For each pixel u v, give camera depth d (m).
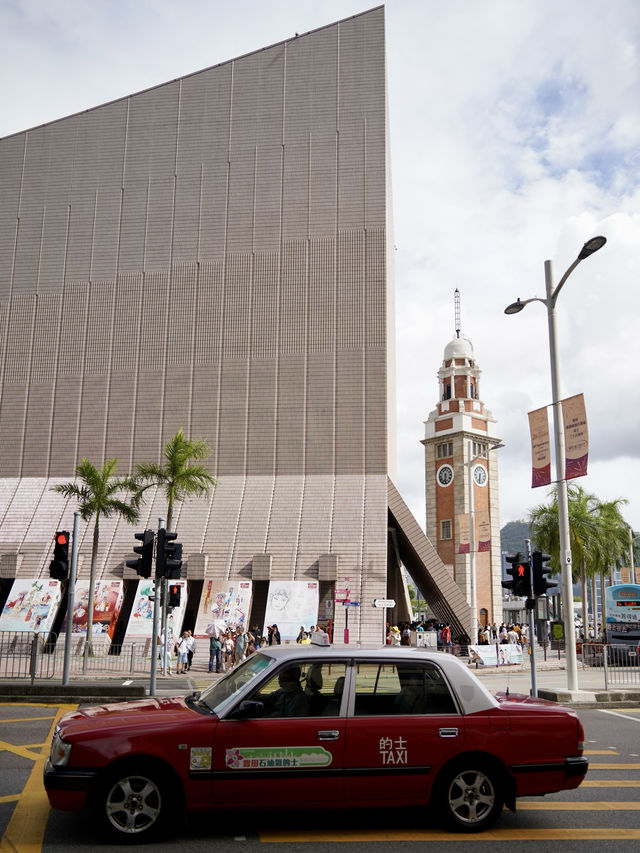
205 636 36.56
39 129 50.88
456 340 67.44
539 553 16.67
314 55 48.56
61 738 6.44
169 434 44.25
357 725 6.64
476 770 6.73
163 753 6.36
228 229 46.84
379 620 37.09
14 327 47.62
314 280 45.03
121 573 39.72
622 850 6.28
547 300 19.47
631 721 14.39
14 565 40.53
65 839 6.37
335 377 43.53
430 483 63.91
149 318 46.28
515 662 31.06
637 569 71.38
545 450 18.86
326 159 46.75
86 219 48.75
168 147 49.00
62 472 44.81
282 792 6.48
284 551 39.81
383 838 6.53
